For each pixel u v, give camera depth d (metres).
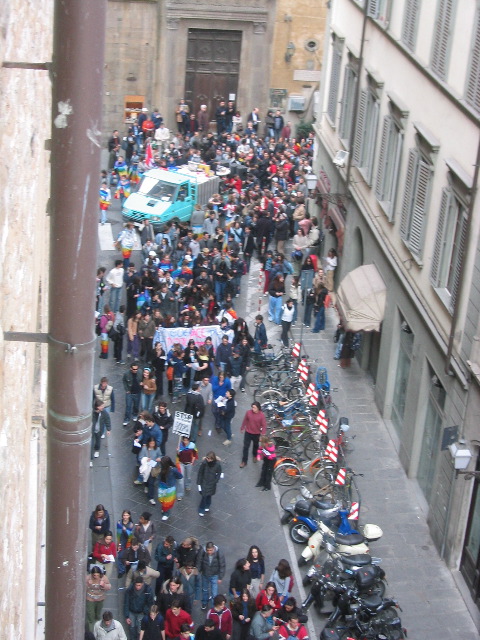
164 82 45.69
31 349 7.78
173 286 29.11
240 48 45.84
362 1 28.95
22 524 6.59
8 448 5.14
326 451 21.19
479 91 18.45
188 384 25.47
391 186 24.72
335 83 32.97
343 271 30.30
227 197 37.53
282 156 42.00
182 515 20.67
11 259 5.05
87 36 4.11
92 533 17.77
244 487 21.80
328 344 28.91
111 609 17.53
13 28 4.94
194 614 17.58
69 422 4.57
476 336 17.94
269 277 30.81
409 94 23.52
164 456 20.02
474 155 18.67
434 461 21.00
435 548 20.09
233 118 45.59
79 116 4.19
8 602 5.39
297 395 24.06
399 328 24.12
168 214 34.97
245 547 19.86
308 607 17.83
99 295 29.25
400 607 17.84
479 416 17.89
